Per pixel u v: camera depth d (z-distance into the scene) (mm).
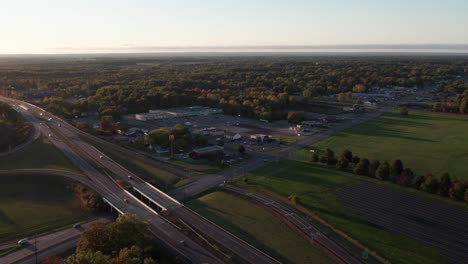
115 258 69688
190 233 88938
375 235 89938
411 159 149250
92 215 105500
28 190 117438
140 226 82250
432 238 88938
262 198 111250
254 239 87188
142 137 174875
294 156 154500
